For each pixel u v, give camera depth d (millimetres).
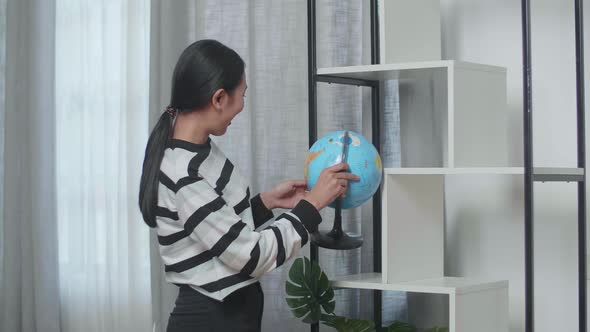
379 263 2408
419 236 2066
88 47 2879
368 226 2463
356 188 1840
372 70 2023
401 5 2100
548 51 2207
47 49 2861
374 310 2375
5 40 2932
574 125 2166
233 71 1626
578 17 2000
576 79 2078
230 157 2588
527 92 1813
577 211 2176
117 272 2838
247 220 1677
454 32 2404
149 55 2693
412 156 2410
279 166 2566
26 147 2879
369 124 2484
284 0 2559
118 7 2857
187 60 1608
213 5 2607
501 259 2344
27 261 2877
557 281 2215
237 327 1609
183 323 1606
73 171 2908
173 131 1655
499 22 2316
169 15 2611
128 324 2832
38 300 2842
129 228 2801
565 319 2203
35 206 2844
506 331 2066
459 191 2430
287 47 2557
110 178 2844
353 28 2477
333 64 2471
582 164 2006
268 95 2574
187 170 1579
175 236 1603
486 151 2043
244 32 2584
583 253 1985
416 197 2055
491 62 2334
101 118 2883
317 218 1682
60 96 2928
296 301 2016
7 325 2893
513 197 2318
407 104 2414
